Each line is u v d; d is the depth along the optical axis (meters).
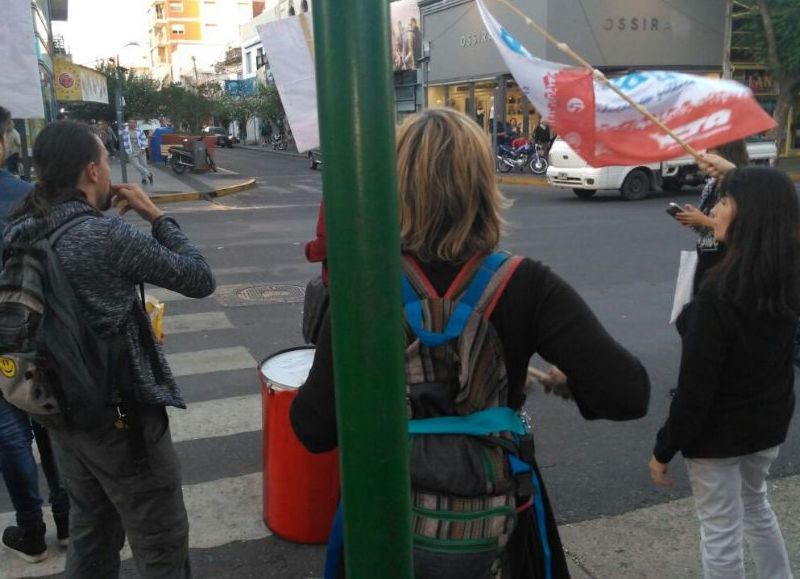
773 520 2.58
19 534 3.17
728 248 2.24
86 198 2.24
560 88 3.10
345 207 1.00
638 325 6.61
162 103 42.56
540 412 4.78
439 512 1.53
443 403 1.57
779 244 2.15
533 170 22.66
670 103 3.19
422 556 1.53
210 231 12.11
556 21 22.31
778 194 2.17
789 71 20.88
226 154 41.09
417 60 30.03
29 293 2.04
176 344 6.20
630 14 22.92
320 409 1.61
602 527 3.45
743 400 2.29
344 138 0.98
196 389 5.18
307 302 2.56
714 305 2.21
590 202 15.46
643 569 3.11
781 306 2.17
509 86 25.27
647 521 3.50
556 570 1.76
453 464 1.54
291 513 3.28
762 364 2.26
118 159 32.09
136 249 2.14
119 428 2.18
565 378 1.79
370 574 1.10
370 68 0.97
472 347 1.55
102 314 2.12
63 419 2.15
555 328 1.56
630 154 3.16
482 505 1.54
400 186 1.60
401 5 30.34
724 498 2.38
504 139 24.28
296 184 21.59
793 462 4.06
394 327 1.04
